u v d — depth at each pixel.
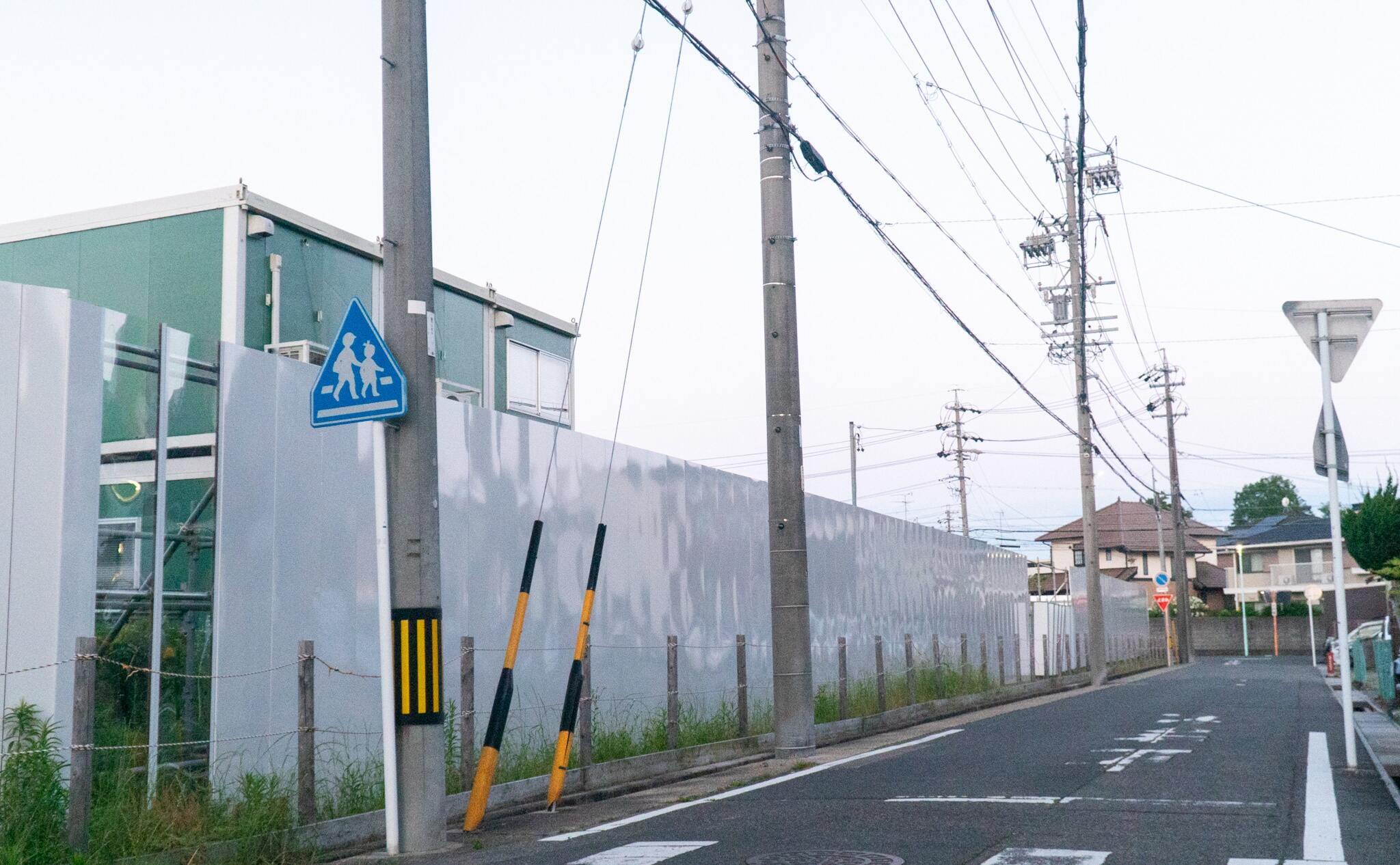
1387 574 37.91
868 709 18.25
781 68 15.01
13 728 7.19
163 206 13.92
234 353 8.84
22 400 7.60
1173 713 19.72
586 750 11.30
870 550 21.47
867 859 7.00
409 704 8.18
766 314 14.83
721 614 15.98
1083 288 34.28
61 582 7.54
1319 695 24.81
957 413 62.84
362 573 9.91
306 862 7.75
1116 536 82.06
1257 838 7.64
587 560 12.98
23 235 14.39
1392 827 8.09
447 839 8.53
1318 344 11.11
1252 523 95.00
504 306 18.47
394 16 8.62
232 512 8.66
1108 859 6.97
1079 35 15.52
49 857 6.45
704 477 15.90
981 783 10.64
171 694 8.14
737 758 13.95
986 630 29.27
